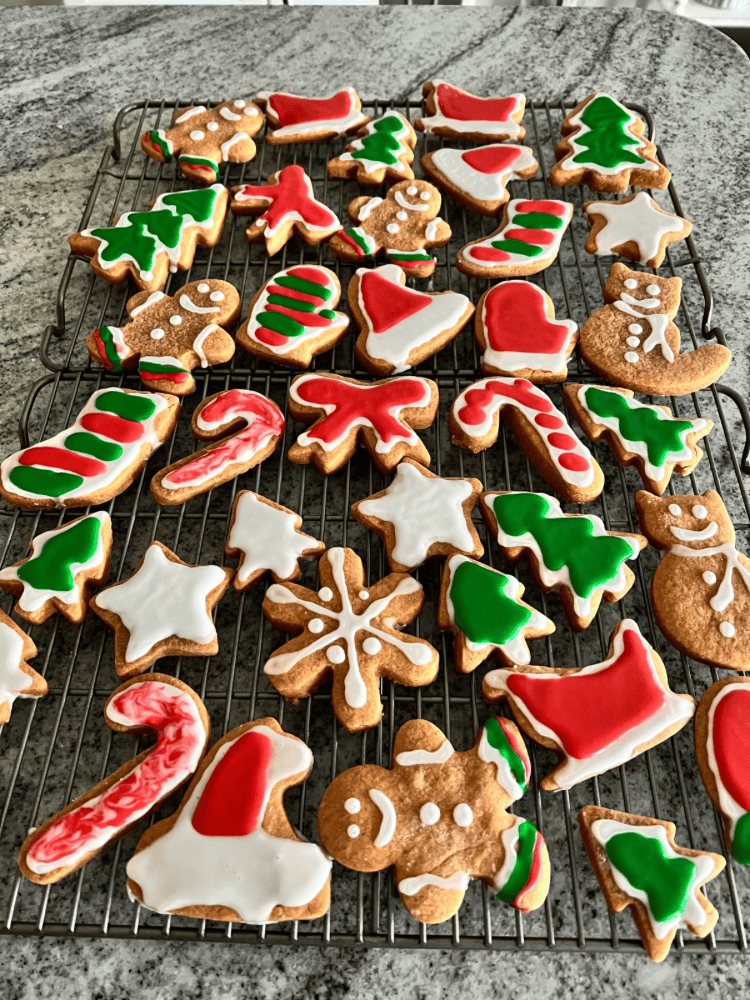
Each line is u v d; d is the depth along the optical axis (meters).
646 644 0.38
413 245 0.50
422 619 0.41
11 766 0.38
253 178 0.56
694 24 0.63
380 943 0.33
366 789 0.35
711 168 0.55
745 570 0.40
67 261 0.51
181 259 0.50
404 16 0.64
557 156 0.55
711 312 0.49
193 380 0.46
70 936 0.34
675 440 0.43
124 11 0.65
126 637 0.39
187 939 0.33
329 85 0.60
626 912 0.35
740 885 0.36
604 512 0.44
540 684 0.37
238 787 0.35
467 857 0.34
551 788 0.36
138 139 0.56
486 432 0.43
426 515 0.41
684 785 0.37
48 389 0.48
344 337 0.49
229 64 0.61
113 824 0.34
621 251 0.50
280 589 0.40
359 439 0.45
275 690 0.39
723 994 0.33
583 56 0.61
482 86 0.60
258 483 0.45
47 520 0.43
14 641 0.39
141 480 0.44
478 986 0.34
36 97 0.60
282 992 0.34
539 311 0.47
